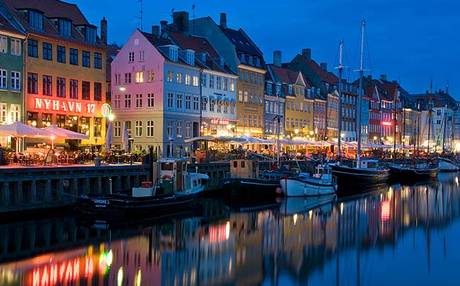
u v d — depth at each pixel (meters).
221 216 38.59
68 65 52.56
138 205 34.06
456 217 41.12
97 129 55.69
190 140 55.72
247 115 76.31
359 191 60.22
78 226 32.31
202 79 67.50
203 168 48.84
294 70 98.69
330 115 99.56
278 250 28.34
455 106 152.25
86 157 43.38
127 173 40.84
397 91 131.25
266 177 48.91
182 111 64.00
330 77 104.31
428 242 31.53
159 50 61.97
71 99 52.91
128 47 63.69
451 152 128.88
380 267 25.66
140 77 62.66
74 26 54.97
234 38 78.69
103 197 34.25
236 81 74.00
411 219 39.97
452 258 27.62
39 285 21.08
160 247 28.08
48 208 35.16
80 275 22.55
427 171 75.75
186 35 71.69
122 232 31.22
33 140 48.53
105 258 25.39
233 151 60.75
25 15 49.31
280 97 83.75
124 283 21.70
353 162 64.88
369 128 117.62
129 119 63.34
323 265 25.75
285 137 82.19
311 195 49.34
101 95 56.09
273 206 44.16
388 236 33.19
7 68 46.22
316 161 62.62
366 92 119.38
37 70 49.50
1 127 35.94
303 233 33.25
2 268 23.34
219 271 24.00
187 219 36.78
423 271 25.09
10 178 33.00
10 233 30.03
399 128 129.00
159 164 38.91
